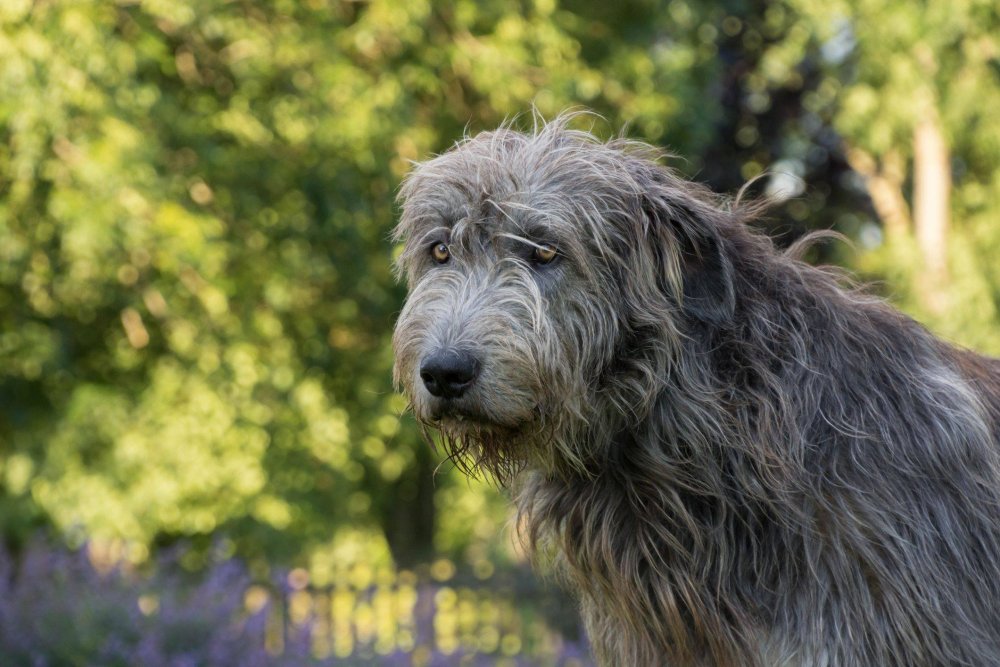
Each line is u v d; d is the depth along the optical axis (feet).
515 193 12.29
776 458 12.05
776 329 12.61
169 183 34.86
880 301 13.46
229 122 37.01
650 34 42.91
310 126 36.17
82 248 32.73
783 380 12.40
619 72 41.14
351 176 38.42
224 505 41.37
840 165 58.13
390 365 42.39
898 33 44.91
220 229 35.94
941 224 48.37
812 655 12.04
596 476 12.83
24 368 38.96
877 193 52.80
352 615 34.73
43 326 38.86
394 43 37.99
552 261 12.22
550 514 13.37
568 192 12.31
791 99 58.03
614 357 12.47
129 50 34.22
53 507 38.06
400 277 13.82
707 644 12.60
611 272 12.38
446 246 12.69
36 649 24.48
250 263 39.06
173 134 36.27
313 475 43.55
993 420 13.25
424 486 59.21
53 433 38.86
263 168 38.47
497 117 40.50
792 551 12.17
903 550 11.89
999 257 47.88
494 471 13.17
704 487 12.35
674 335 12.25
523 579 39.81
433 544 59.93
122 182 32.68
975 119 46.78
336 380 43.86
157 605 26.84
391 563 51.80
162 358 40.40
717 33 52.37
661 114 41.14
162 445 38.50
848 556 12.01
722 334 12.60
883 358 12.62
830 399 12.30
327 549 50.62
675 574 12.51
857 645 11.91
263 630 27.58
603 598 13.38
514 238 12.18
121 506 38.06
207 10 34.37
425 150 38.96
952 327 43.29
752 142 58.75
